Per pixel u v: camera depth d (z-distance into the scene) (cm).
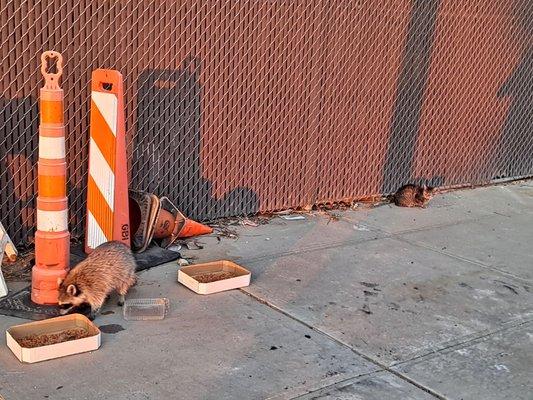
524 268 546
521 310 481
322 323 446
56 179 434
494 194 732
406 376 402
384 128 671
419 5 662
